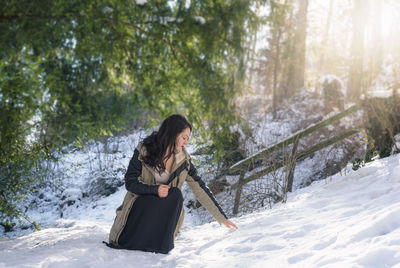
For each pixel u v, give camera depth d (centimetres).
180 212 264
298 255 191
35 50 216
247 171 571
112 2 220
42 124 245
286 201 448
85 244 260
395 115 455
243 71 249
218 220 289
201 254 242
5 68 213
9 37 204
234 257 213
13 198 455
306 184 628
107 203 802
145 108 261
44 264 197
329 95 1072
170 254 243
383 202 262
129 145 872
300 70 1267
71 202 803
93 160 863
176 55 261
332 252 180
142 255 232
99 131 263
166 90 266
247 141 601
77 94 231
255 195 525
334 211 281
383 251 156
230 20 238
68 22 210
